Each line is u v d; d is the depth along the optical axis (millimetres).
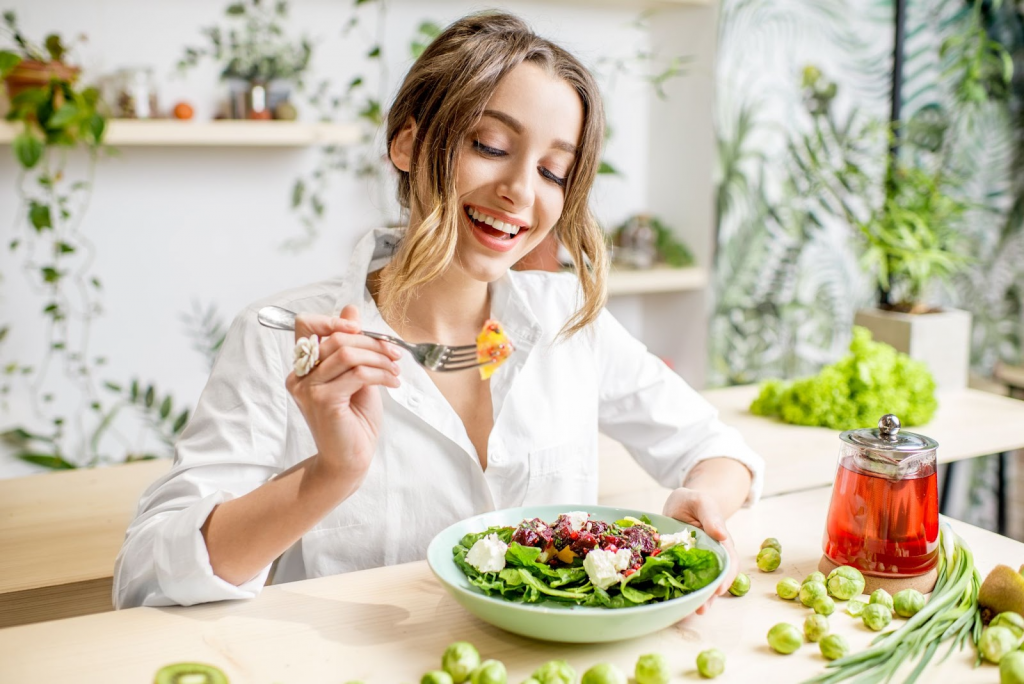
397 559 1234
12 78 2346
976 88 2908
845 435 1022
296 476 926
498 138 1089
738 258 3324
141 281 2863
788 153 3350
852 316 3561
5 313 2695
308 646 859
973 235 3342
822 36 3328
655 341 3645
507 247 1143
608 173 3193
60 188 2711
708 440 1364
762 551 1061
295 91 2926
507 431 1275
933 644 847
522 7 3211
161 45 2746
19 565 1300
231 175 2934
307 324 883
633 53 3465
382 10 3033
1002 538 1139
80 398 2830
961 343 2164
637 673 790
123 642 865
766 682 795
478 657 801
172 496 1057
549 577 896
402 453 1217
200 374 3004
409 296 1196
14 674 804
